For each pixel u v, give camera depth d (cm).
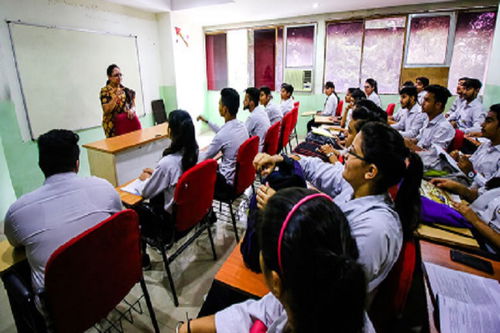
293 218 46
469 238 123
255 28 573
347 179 98
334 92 501
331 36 521
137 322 161
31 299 108
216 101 652
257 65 596
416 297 154
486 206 146
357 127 171
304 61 553
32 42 326
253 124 314
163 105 548
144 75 504
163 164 166
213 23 588
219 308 108
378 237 81
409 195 93
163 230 172
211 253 220
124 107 350
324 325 43
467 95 387
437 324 83
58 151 115
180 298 177
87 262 102
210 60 635
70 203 116
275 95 596
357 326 43
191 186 156
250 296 106
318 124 433
